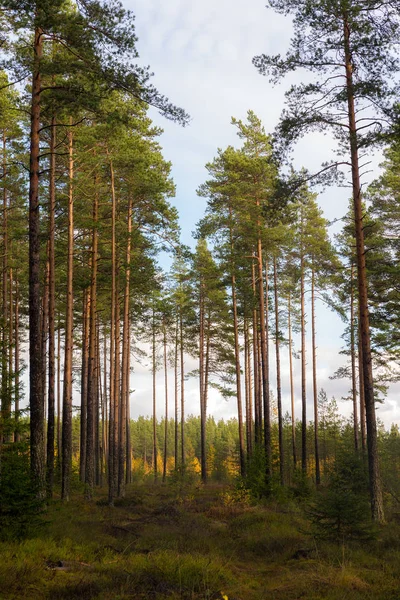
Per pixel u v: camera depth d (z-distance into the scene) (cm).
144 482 4441
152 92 1312
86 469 2831
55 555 973
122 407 2723
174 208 2548
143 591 776
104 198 2505
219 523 1684
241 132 2780
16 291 3206
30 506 1157
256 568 1056
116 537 1305
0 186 2438
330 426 4359
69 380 2050
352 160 1608
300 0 1452
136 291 2847
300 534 1340
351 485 2095
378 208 2659
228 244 2842
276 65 1519
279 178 1656
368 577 900
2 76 2027
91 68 1327
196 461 7194
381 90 1427
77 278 2489
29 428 1380
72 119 2116
